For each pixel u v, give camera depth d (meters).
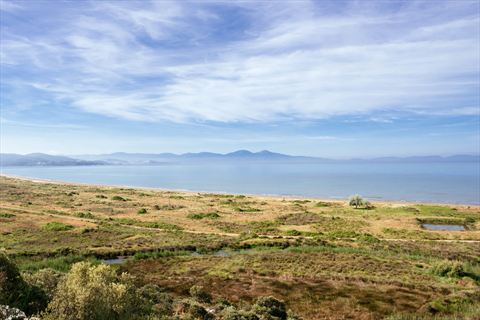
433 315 17.98
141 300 10.05
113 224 49.09
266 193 127.94
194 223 53.75
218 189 146.50
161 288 20.83
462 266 25.64
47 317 7.33
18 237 37.06
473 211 68.94
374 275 25.67
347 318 17.61
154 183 184.62
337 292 21.67
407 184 161.00
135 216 59.56
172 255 32.59
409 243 38.84
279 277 25.08
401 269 27.30
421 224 55.19
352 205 79.56
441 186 146.88
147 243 37.59
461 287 22.38
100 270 9.50
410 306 19.28
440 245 38.19
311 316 17.83
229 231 47.47
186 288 22.27
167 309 14.25
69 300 7.80
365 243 39.41
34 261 27.58
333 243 39.06
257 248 37.09
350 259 30.89
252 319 14.68
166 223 52.69
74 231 42.12
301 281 24.09
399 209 70.94
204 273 26.41
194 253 34.84
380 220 57.47
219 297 20.55
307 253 33.53
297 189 143.50
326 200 97.81
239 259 30.88
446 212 66.44
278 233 46.47
